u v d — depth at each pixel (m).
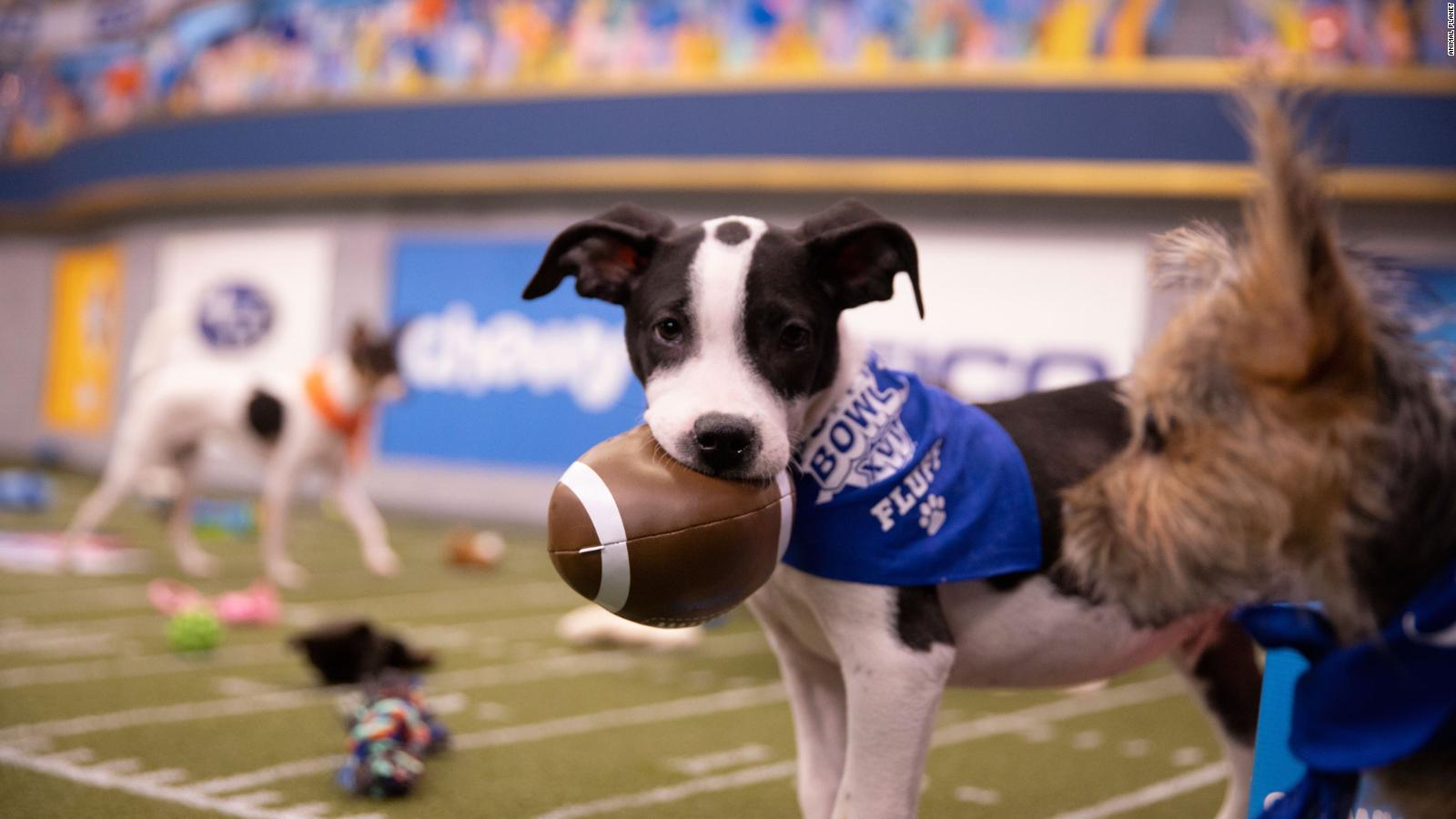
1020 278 8.67
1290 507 1.58
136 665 4.40
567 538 1.81
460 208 10.75
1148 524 1.75
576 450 10.04
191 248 12.28
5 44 14.70
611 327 9.91
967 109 8.45
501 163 9.95
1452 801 1.57
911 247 1.96
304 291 11.45
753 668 4.99
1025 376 8.62
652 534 1.78
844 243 1.94
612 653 5.19
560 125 9.70
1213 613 2.19
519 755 3.40
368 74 10.78
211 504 10.23
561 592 6.95
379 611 6.05
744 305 1.84
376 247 11.09
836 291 1.98
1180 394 1.71
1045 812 3.04
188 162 11.48
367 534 7.58
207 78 12.16
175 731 3.47
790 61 9.08
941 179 8.56
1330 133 1.59
